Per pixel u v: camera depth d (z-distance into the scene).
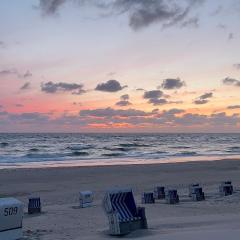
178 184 28.36
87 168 40.81
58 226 12.63
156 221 11.80
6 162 51.25
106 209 10.05
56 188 26.58
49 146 96.44
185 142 142.62
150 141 146.88
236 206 15.72
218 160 54.00
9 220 9.46
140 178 32.53
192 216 13.05
